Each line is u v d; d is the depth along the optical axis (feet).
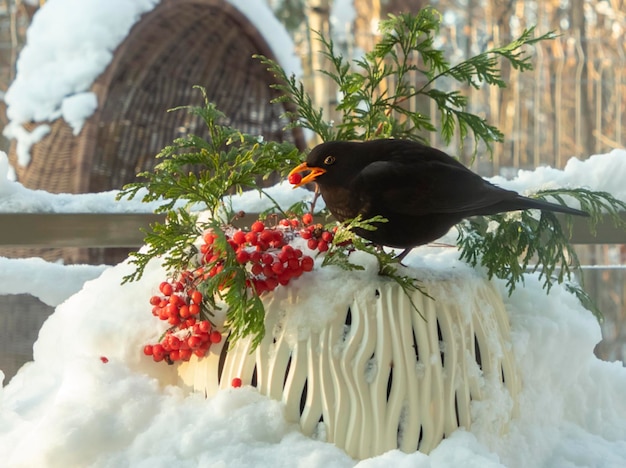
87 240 6.42
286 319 4.55
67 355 5.41
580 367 5.69
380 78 5.99
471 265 5.44
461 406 4.62
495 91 21.95
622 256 15.75
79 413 4.46
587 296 6.53
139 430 4.50
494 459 4.40
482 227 5.68
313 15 26.81
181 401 4.75
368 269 4.70
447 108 6.03
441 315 4.64
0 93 22.70
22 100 10.50
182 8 11.34
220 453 4.26
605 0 24.90
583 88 20.18
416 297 4.58
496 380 4.82
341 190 5.00
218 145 5.37
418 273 4.75
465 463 4.17
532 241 5.48
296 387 4.48
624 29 23.25
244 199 6.53
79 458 4.32
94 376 4.73
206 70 12.65
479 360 4.83
